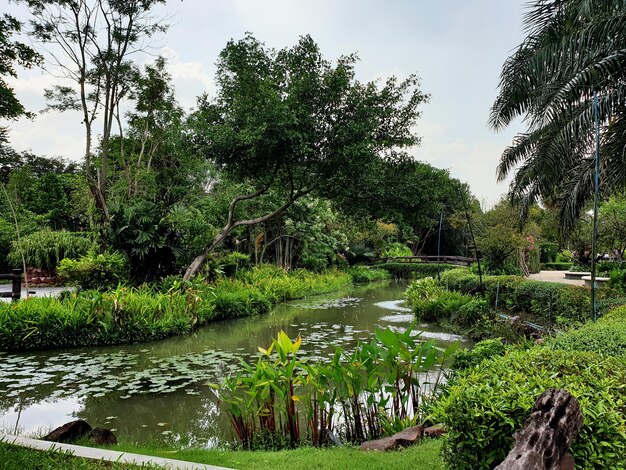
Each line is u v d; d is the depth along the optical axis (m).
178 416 5.52
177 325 10.57
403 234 36.62
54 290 16.22
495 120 9.09
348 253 32.84
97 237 13.39
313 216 23.05
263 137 11.57
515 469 1.78
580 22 7.32
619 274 11.35
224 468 2.98
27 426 5.18
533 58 8.14
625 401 2.60
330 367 4.30
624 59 7.33
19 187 25.22
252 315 13.54
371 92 12.91
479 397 2.54
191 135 13.20
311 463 3.31
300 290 19.05
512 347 5.88
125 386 6.65
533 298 10.60
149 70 18.34
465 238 35.00
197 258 13.57
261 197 20.11
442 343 9.21
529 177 9.61
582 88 7.55
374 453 3.51
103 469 2.97
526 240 16.53
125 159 22.64
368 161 12.27
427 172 14.13
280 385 4.29
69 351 8.86
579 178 9.07
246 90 12.77
